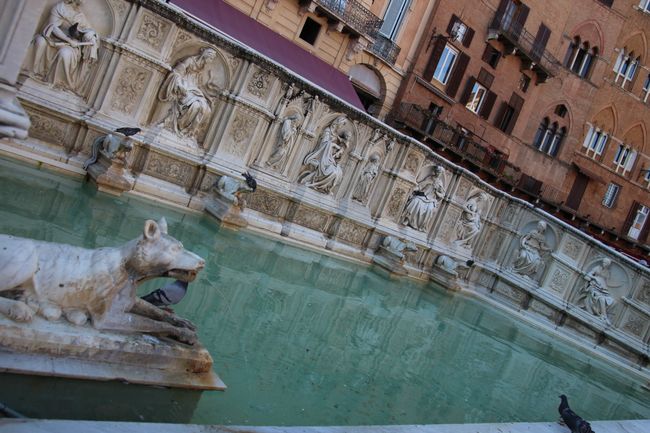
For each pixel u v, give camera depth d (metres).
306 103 11.52
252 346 5.89
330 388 5.73
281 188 11.66
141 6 8.84
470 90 32.12
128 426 3.21
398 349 8.06
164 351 4.16
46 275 3.71
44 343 3.60
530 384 9.18
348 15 24.78
